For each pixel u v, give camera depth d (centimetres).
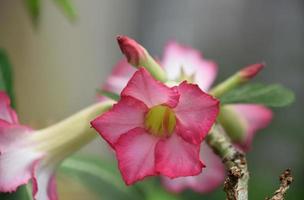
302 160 106
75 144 44
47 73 134
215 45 175
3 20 116
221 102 45
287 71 167
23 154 43
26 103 125
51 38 136
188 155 38
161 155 38
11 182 43
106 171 58
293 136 112
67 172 57
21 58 121
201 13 177
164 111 39
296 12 170
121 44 41
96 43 150
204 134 38
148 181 61
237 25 175
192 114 38
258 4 173
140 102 38
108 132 38
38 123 71
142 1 164
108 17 154
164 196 71
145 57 41
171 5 170
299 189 94
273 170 119
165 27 170
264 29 173
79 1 148
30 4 61
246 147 50
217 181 53
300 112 137
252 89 46
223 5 176
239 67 171
